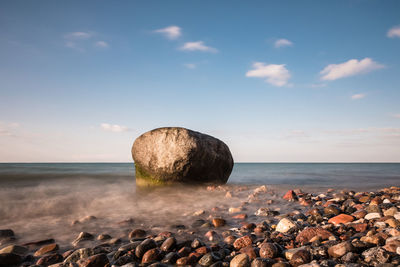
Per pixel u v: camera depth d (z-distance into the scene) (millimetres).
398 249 2939
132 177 14781
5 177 13672
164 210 6527
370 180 15016
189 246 3748
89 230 4828
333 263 2797
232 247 3699
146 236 4434
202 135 10250
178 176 9531
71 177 14359
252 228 4711
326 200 7574
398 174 20953
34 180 12820
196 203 7426
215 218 5207
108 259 3256
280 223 4512
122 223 5242
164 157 9344
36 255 3613
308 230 3961
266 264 2895
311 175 19312
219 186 10008
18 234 4617
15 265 3262
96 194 8898
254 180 14758
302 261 2936
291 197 7941
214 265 3004
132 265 3043
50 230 4844
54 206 6930
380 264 2668
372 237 3393
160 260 3305
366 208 5316
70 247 3957
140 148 9875
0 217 5781
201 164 9711
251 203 7332
